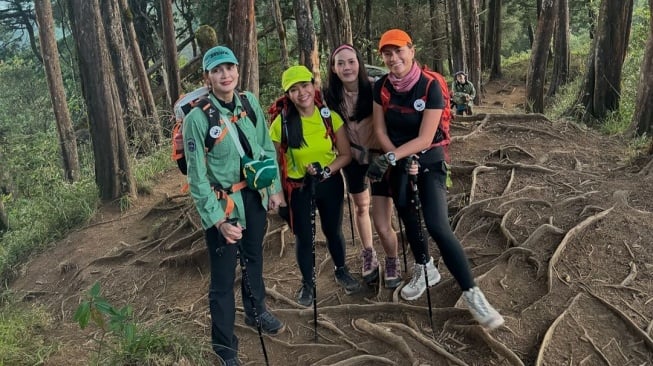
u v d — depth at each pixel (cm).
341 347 354
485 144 628
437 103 322
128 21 995
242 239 339
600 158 568
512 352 310
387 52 318
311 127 350
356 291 407
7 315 505
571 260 385
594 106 779
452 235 324
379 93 336
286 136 352
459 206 493
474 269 399
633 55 983
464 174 549
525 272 385
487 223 453
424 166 332
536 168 531
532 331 329
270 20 1583
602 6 749
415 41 1789
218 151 305
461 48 1334
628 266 374
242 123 313
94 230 684
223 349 336
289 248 504
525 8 2334
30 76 1549
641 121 630
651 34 616
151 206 711
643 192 458
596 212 429
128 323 369
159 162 838
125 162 734
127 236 648
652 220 411
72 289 578
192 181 301
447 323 350
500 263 397
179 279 525
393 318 369
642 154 538
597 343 317
